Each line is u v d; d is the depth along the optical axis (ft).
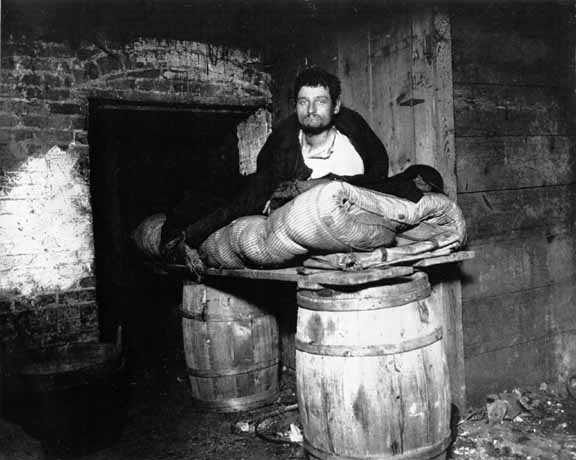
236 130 16.06
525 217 11.35
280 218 8.32
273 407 12.05
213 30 14.10
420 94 10.44
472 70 10.57
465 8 10.46
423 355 7.79
